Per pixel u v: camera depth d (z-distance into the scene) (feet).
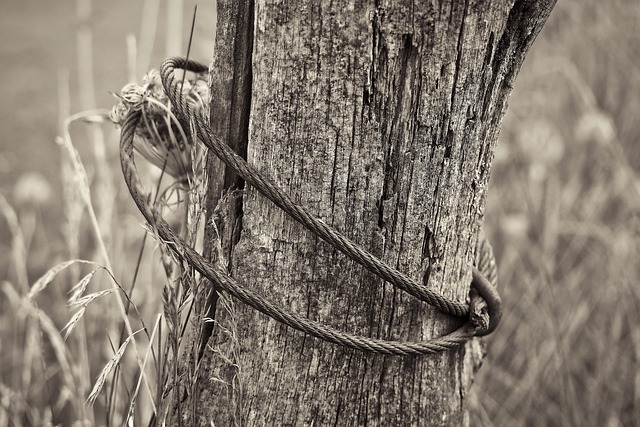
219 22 2.51
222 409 2.60
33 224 4.50
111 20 9.08
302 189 2.48
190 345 2.61
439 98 2.43
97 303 3.68
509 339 4.31
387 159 2.46
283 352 2.55
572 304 3.98
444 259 2.55
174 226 2.85
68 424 3.78
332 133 2.45
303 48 2.42
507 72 2.52
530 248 4.33
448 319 2.59
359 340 2.50
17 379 3.67
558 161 4.96
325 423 2.56
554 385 4.05
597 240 4.41
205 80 2.70
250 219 2.53
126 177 2.56
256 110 2.48
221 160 2.49
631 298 4.01
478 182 2.56
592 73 5.35
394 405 2.58
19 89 7.86
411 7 2.38
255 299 2.49
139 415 3.33
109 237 3.53
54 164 6.75
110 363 2.56
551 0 2.47
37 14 9.49
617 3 5.40
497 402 4.00
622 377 4.01
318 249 2.50
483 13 2.40
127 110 2.64
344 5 2.38
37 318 3.18
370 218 2.48
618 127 5.08
